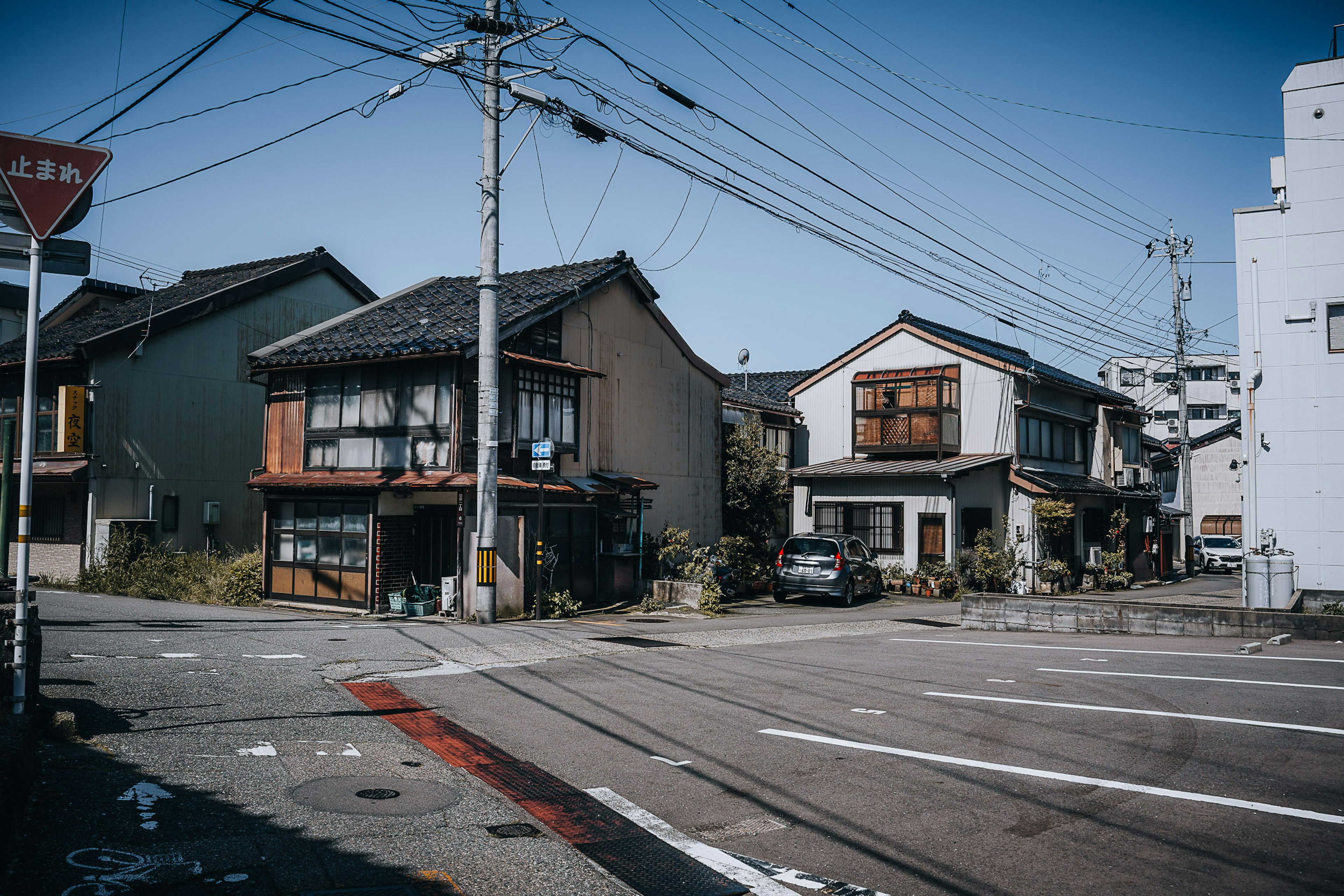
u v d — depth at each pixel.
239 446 22.48
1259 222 16.20
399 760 6.34
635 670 10.11
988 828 5.13
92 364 19.52
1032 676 9.89
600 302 19.30
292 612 16.28
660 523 20.81
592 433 18.81
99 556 19.27
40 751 5.73
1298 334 15.85
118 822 4.74
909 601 21.67
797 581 20.28
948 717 7.84
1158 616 14.02
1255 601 14.91
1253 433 16.14
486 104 13.96
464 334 15.76
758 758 6.57
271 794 5.41
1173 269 31.80
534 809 5.48
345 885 4.19
